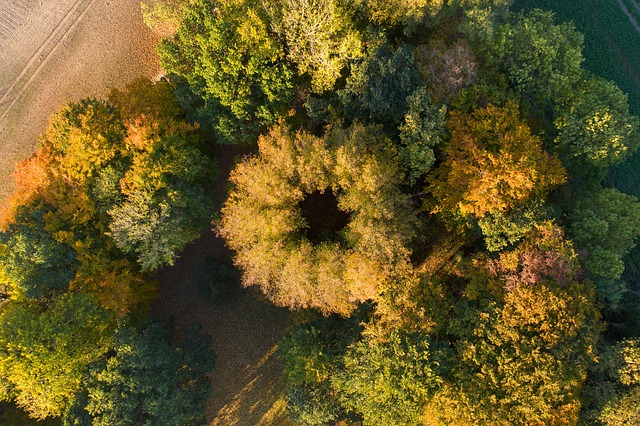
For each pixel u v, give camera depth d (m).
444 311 33.88
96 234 33.31
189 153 34.19
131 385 31.83
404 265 32.97
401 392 31.52
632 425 30.31
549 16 37.34
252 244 33.34
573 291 31.47
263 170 31.78
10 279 31.89
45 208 32.62
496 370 30.61
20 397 31.80
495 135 32.31
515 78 34.81
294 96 34.38
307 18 30.64
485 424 29.88
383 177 31.12
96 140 31.31
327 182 32.78
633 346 31.91
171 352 35.00
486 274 33.19
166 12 35.78
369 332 32.66
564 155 36.50
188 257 40.34
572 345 30.80
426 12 34.34
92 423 31.73
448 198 32.81
